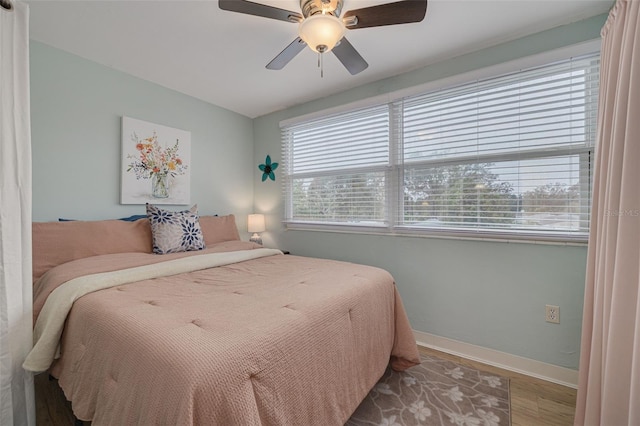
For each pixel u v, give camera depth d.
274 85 2.65
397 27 1.81
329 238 2.92
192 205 2.90
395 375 1.86
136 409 0.84
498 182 2.02
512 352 1.96
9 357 1.20
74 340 1.18
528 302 1.91
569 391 1.71
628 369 1.04
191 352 0.82
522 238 1.92
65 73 2.06
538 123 1.88
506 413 1.51
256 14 1.39
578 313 1.76
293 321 1.07
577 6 1.62
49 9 1.62
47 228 1.80
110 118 2.30
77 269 1.60
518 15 1.70
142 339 0.92
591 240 1.36
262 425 0.85
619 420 1.06
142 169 2.49
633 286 1.02
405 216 2.44
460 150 2.17
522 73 1.92
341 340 1.26
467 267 2.13
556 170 1.83
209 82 2.58
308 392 1.05
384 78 2.51
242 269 1.91
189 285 1.52
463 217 2.16
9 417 1.19
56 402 1.55
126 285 1.49
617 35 1.20
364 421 1.43
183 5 1.60
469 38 1.93
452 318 2.19
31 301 1.29
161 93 2.63
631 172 1.02
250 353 0.87
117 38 1.91
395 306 1.84
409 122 2.41
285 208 3.27
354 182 2.75
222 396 0.76
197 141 2.95
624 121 1.09
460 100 2.16
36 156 1.94
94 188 2.22
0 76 1.20
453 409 1.53
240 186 3.42
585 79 1.74
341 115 2.82
